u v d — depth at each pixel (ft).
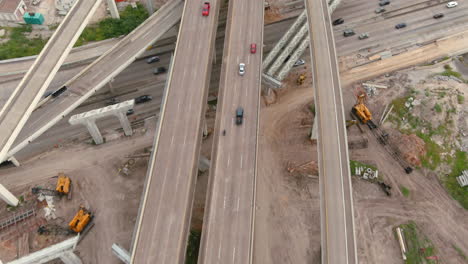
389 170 299.79
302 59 376.27
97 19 404.57
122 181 292.61
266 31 402.52
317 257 256.93
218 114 272.31
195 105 275.59
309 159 305.94
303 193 287.48
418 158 303.68
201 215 278.67
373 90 349.41
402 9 424.05
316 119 269.64
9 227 264.11
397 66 372.17
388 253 258.78
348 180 239.09
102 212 274.98
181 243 216.95
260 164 302.86
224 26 414.62
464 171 297.33
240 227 224.94
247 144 260.21
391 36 398.01
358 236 265.75
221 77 292.61
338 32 401.70
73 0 410.93
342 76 364.17
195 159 250.57
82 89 301.02
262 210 278.05
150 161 271.28
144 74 364.17
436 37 397.19
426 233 269.23
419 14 418.51
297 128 325.01
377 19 413.39
